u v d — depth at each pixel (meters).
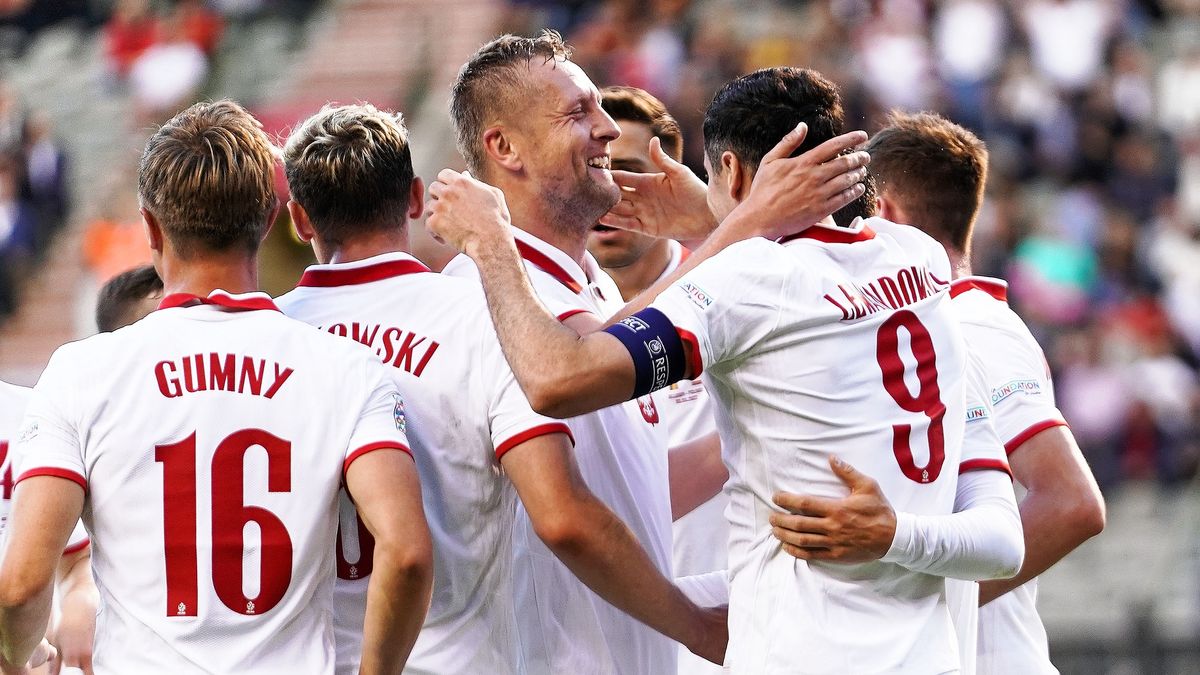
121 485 10.03
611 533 11.16
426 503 11.26
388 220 11.70
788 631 10.54
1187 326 45.16
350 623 11.12
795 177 10.99
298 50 61.22
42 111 58.81
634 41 53.22
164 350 10.25
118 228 47.66
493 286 10.66
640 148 16.33
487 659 11.45
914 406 10.78
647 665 12.75
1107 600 37.69
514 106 12.55
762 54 52.56
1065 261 45.84
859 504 10.20
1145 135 52.34
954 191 13.50
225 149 10.51
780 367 10.55
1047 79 52.97
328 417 10.27
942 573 10.59
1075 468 12.59
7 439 12.57
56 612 13.95
